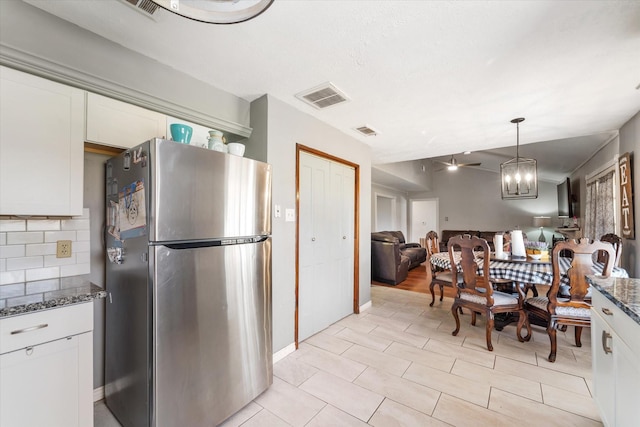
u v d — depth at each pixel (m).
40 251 1.59
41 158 1.33
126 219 1.53
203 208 1.52
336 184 3.18
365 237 3.71
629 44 1.60
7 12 1.30
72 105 1.44
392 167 6.11
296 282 2.52
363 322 3.18
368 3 1.30
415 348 2.54
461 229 8.70
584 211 5.08
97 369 1.81
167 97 1.84
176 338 1.40
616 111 2.61
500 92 2.23
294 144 2.51
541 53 1.70
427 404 1.77
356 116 2.74
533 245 2.94
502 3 1.31
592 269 2.21
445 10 1.35
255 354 1.81
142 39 1.58
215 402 1.57
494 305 2.53
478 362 2.28
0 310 1.07
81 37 1.50
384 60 1.79
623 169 2.99
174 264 1.39
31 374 1.15
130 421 1.49
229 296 1.65
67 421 1.24
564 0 1.28
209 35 1.55
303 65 1.85
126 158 1.54
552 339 2.28
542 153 5.22
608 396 1.35
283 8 1.33
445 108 2.53
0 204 1.23
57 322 1.22
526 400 1.79
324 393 1.89
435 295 4.36
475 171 8.53
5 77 1.24
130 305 1.49
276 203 2.32
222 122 2.14
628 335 1.14
